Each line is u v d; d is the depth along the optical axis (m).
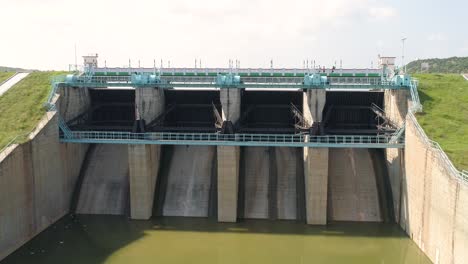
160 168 41.66
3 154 30.27
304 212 38.00
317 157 35.75
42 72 45.53
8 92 40.66
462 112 35.91
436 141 31.22
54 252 31.55
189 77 41.19
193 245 33.03
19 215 31.72
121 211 39.25
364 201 38.47
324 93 37.22
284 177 40.12
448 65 116.62
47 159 35.47
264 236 34.66
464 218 24.33
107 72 44.84
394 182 37.56
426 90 39.97
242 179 40.28
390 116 39.84
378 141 38.00
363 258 30.97
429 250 29.70
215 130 39.84
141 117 38.81
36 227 34.12
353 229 35.94
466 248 24.05
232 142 35.78
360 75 42.00
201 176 40.97
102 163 42.34
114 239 33.97
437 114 35.44
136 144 36.88
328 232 35.34
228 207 37.09
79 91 42.56
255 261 30.47
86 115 43.34
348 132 37.97
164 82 39.28
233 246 32.91
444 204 27.11
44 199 35.19
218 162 36.53
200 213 38.72
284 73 42.25
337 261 30.50
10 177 30.48
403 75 38.31
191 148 43.12
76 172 41.12
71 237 34.28
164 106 43.28
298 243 33.41
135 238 34.16
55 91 38.75
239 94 38.50
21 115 36.56
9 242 30.59
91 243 33.22
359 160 40.84
